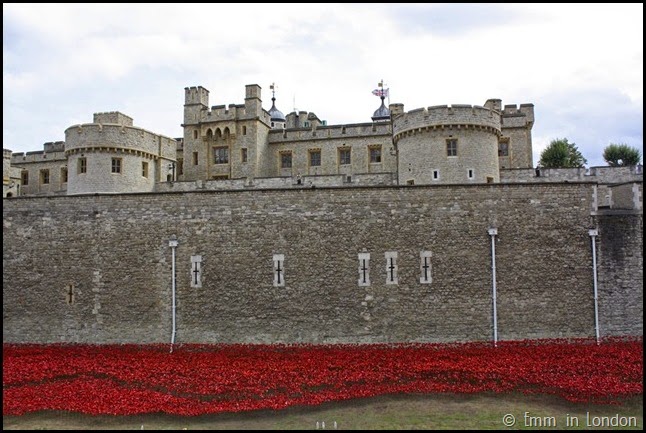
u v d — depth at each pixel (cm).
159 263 2838
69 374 2205
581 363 2189
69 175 4522
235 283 2784
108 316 2839
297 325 2736
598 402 1841
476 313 2692
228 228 2816
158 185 4888
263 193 2814
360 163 5494
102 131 4422
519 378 2036
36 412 1802
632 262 2714
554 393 1931
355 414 1791
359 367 2211
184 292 2805
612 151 6122
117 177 4456
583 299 2695
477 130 3625
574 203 2744
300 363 2284
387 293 2722
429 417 1747
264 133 5706
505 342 2625
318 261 2758
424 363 2234
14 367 2289
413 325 2702
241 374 2134
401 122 3772
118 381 2111
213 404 1844
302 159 5659
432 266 2723
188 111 5697
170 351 2617
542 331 2680
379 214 2762
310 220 2781
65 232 2917
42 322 2878
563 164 6247
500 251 2722
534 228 2733
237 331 2758
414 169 3678
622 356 2288
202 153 5631
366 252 2747
